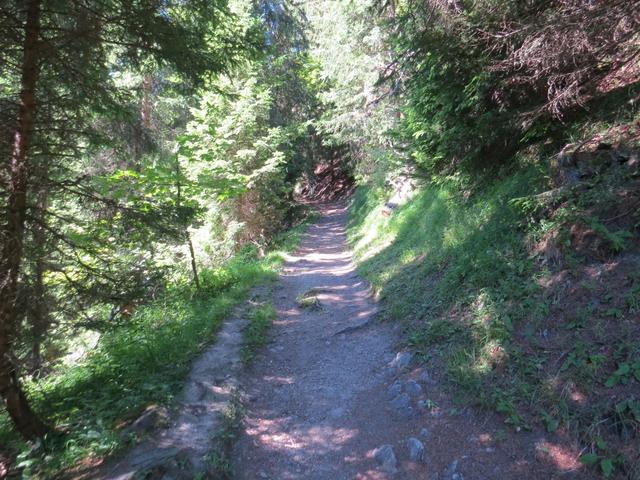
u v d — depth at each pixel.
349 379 5.17
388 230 12.38
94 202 4.56
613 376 3.34
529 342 4.18
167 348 5.89
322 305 8.31
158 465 3.26
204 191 10.30
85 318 4.54
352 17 12.63
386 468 3.50
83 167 7.11
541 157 6.04
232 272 10.60
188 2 4.54
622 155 4.78
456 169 7.65
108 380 5.28
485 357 4.34
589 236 4.55
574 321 4.03
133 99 5.49
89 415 4.30
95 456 3.59
